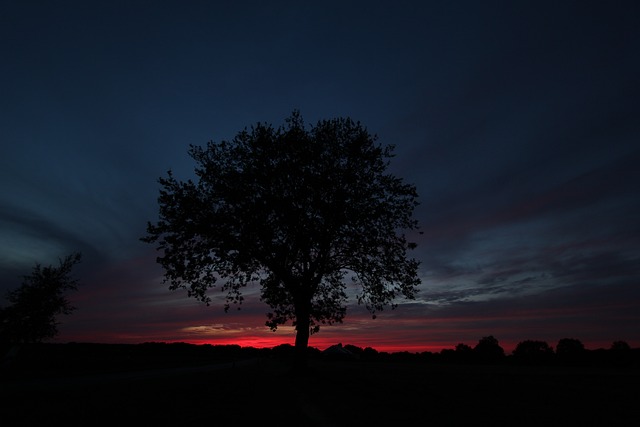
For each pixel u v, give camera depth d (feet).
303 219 93.35
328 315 106.32
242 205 95.96
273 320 105.91
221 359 309.42
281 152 98.17
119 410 44.65
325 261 100.73
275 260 96.27
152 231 97.86
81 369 137.49
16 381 88.84
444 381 79.15
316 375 91.97
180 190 98.63
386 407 46.06
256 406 47.26
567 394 57.72
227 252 96.94
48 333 127.03
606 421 38.01
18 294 126.52
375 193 101.60
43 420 39.22
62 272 131.34
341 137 102.89
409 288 103.45
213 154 101.30
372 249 99.09
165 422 38.17
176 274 99.19
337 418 39.78
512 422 37.65
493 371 118.73
